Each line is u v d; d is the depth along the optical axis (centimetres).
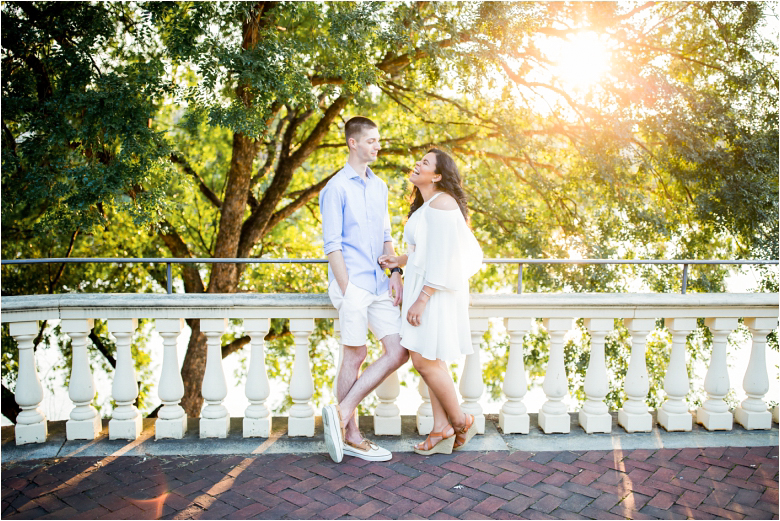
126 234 1028
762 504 271
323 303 326
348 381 313
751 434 346
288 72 641
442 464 306
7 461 306
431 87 840
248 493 276
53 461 307
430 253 287
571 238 909
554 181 970
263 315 331
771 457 317
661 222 848
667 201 928
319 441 333
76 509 261
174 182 777
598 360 345
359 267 304
